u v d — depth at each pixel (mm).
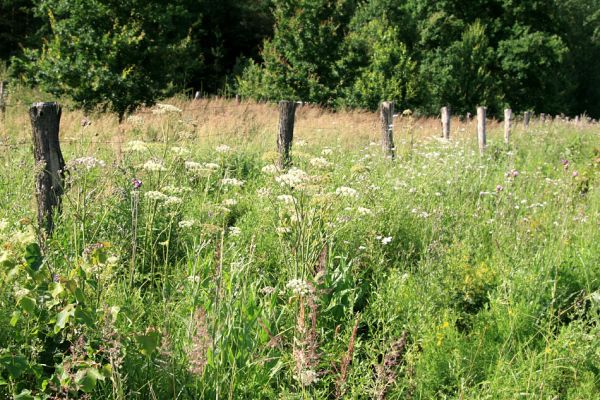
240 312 3734
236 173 8031
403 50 27891
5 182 5723
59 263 4059
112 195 4965
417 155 9641
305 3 27984
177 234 5109
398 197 6195
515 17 35812
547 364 3754
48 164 4984
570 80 49469
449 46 34344
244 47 41562
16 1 31312
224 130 11227
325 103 28062
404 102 27594
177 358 3342
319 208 4875
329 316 4348
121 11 17094
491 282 4781
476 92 33469
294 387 3467
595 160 9352
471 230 5883
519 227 5613
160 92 17406
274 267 5039
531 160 11195
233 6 39938
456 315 4461
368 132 13016
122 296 3832
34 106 4867
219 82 36312
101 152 7277
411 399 3367
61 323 2945
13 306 3115
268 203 5742
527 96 36375
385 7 33406
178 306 3895
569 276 4961
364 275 5102
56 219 4648
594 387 3641
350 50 28328
